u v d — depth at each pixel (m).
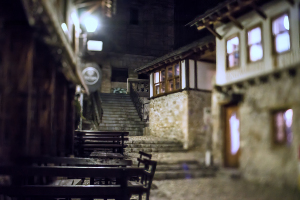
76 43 5.09
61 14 3.90
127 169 3.13
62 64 3.52
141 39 17.70
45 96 3.47
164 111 9.82
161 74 11.40
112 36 16.64
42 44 2.95
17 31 2.42
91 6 5.16
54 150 4.10
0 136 2.45
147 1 18.12
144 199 4.48
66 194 3.26
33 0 2.05
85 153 7.50
